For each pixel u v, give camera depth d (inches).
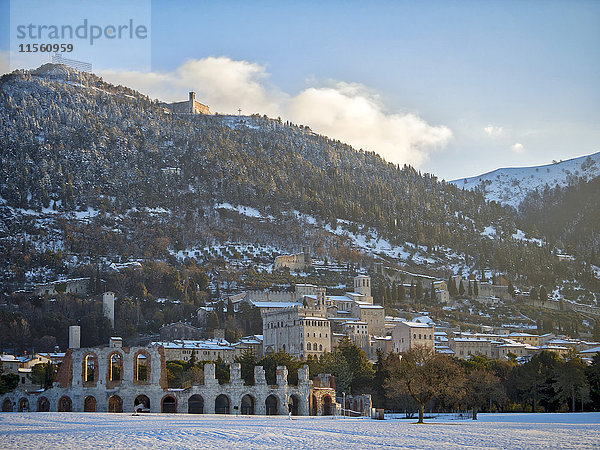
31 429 6776.6
